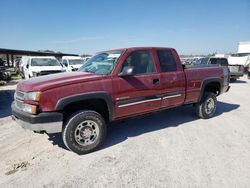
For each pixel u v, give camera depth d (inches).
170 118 234.1
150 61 179.3
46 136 185.3
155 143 167.3
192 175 122.2
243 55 901.8
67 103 139.3
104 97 152.6
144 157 144.7
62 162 140.5
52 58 583.5
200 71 215.5
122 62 162.2
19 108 148.6
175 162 137.2
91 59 196.5
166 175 122.7
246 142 167.9
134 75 167.5
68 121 144.1
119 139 176.7
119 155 148.4
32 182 119.2
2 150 160.2
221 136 180.7
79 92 143.5
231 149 155.3
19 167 135.7
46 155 151.0
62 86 139.9
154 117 238.7
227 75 248.1
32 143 171.6
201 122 219.9
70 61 718.5
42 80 150.1
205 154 147.6
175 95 194.9
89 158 145.1
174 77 191.5
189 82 204.5
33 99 135.2
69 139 144.8
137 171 127.6
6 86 576.7
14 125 218.7
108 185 114.8
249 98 359.9
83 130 149.7
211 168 129.4
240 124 213.5
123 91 161.3
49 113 135.8
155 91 179.3
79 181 119.0
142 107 174.6
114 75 158.1
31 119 134.7
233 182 115.2
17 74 994.7
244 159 140.3
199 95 217.8
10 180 121.5
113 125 212.5
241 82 639.8
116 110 160.7
